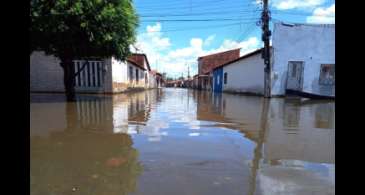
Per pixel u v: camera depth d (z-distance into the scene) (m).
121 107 10.05
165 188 2.74
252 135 5.31
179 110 9.55
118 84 19.64
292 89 17.00
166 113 8.54
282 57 17.19
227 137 5.11
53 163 3.44
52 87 17.33
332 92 17.44
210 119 7.36
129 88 24.08
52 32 8.73
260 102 13.69
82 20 8.94
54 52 10.11
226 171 3.25
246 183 2.89
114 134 5.20
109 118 7.18
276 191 2.70
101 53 10.72
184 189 2.72
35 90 17.34
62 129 5.57
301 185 2.86
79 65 17.64
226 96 20.88
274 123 6.77
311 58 17.31
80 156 3.76
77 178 2.98
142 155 3.84
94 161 3.56
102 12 9.14
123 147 4.25
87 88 17.84
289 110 9.75
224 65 30.06
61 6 8.45
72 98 11.52
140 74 31.27
